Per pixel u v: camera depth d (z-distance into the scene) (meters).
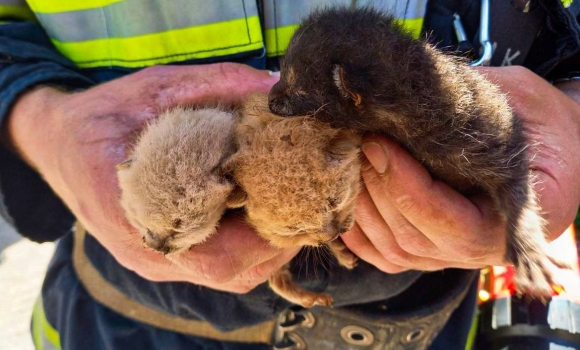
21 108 0.26
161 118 0.21
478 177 0.22
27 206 0.29
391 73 0.20
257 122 0.20
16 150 0.27
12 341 0.51
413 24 0.28
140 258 0.23
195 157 0.19
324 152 0.19
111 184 0.22
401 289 0.28
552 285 0.20
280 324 0.30
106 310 0.32
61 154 0.24
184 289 0.29
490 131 0.21
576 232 0.34
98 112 0.24
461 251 0.22
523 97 0.25
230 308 0.29
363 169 0.21
